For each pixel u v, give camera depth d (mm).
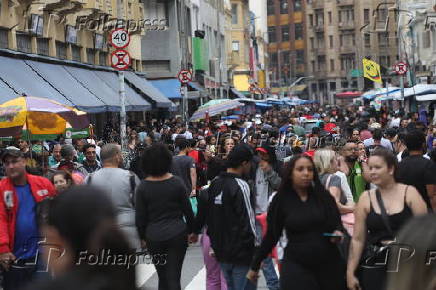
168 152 12289
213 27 103938
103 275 4438
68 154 18188
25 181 11695
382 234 9953
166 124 54719
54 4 40438
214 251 12203
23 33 38250
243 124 54500
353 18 198375
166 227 12172
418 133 13562
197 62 86000
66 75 42594
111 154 13766
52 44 42281
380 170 9953
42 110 19688
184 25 80000
